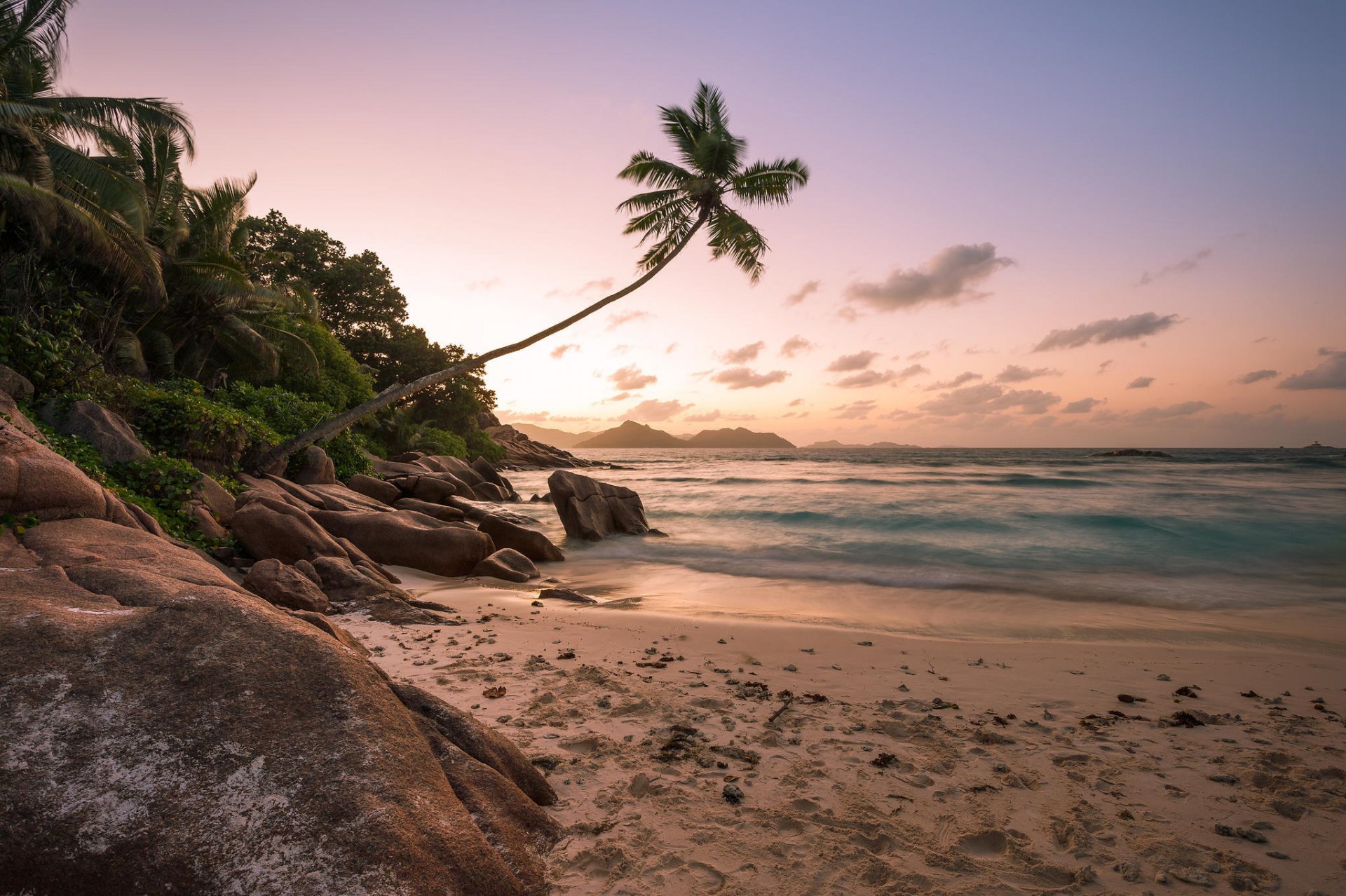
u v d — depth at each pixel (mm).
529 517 24500
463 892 2621
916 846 3566
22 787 2549
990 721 5383
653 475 57406
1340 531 18359
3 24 17234
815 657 7340
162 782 2643
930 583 12469
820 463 94500
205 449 14695
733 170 23609
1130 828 3770
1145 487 33125
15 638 3156
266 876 2418
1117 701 5945
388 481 24875
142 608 3693
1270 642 8312
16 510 5891
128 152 21312
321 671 3238
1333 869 3410
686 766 4461
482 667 6598
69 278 19141
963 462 90688
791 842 3572
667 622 9062
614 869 3275
